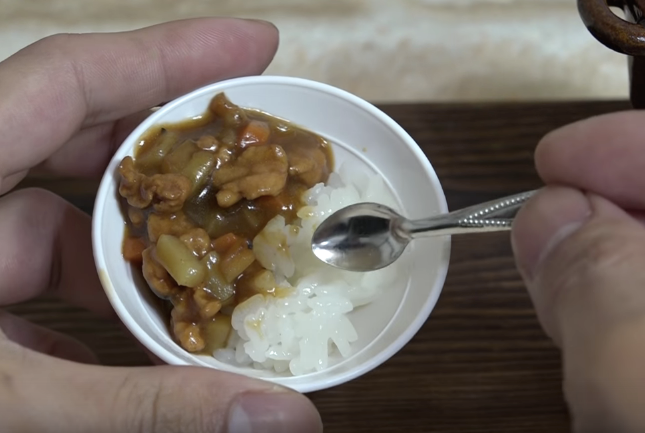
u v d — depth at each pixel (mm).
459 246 309
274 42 302
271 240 260
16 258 288
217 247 259
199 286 254
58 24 361
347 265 258
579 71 356
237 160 266
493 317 301
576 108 331
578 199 220
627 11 297
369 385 293
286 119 279
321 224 260
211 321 255
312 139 279
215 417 226
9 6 364
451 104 332
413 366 295
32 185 321
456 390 293
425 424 289
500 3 367
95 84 280
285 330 257
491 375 294
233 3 367
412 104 332
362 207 256
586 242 209
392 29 365
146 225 260
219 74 297
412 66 358
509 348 297
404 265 265
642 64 299
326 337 258
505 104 332
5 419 229
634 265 201
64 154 305
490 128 327
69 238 300
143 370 232
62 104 273
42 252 294
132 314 249
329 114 278
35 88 268
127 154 262
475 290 304
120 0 366
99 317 309
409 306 256
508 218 237
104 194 257
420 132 327
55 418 228
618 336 193
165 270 254
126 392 229
